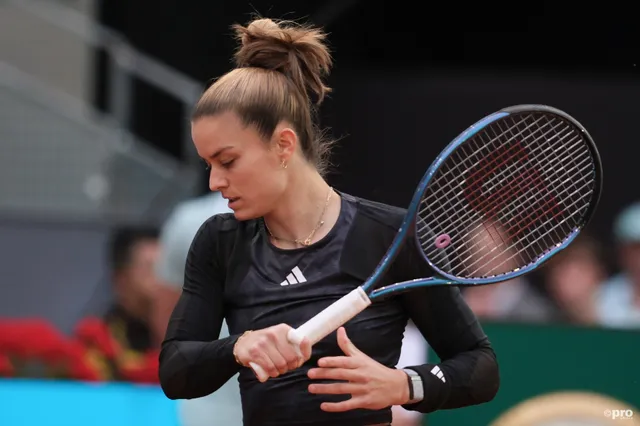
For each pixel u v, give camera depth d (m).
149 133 26.16
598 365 12.80
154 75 25.70
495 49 28.00
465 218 8.44
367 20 27.64
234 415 11.40
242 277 7.39
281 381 7.21
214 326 7.52
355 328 7.21
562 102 27.33
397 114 27.45
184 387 7.25
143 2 26.80
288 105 7.26
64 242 22.36
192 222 12.26
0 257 22.19
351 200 7.51
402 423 13.05
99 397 14.06
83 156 25.16
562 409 12.81
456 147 7.34
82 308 21.73
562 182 7.83
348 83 27.52
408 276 7.42
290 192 7.34
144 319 16.72
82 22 26.75
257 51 7.41
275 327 6.83
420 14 27.69
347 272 7.26
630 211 22.92
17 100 25.59
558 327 12.88
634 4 27.17
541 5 27.56
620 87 27.20
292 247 7.39
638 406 12.71
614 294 20.00
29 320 21.09
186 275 7.64
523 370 12.91
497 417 12.90
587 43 27.73
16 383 14.25
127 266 16.95
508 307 19.22
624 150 27.00
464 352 7.45
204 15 26.72
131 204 24.61
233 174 7.14
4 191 24.91
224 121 7.11
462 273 7.74
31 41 27.05
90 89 26.92
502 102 27.41
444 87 27.53
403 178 27.45
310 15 26.48
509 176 7.93
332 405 6.91
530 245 7.89
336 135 27.38
